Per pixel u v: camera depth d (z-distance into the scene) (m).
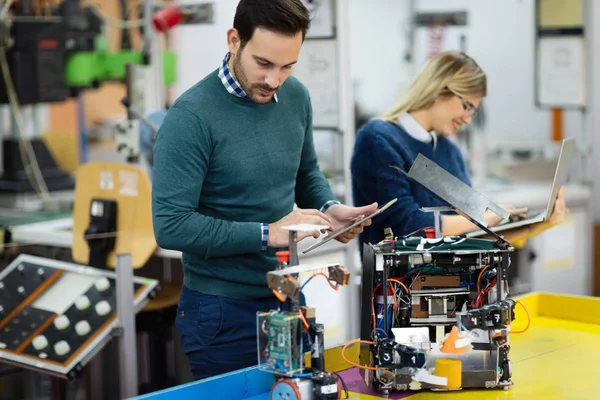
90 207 3.39
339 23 3.56
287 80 2.35
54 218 3.90
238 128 2.20
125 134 3.66
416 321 1.99
